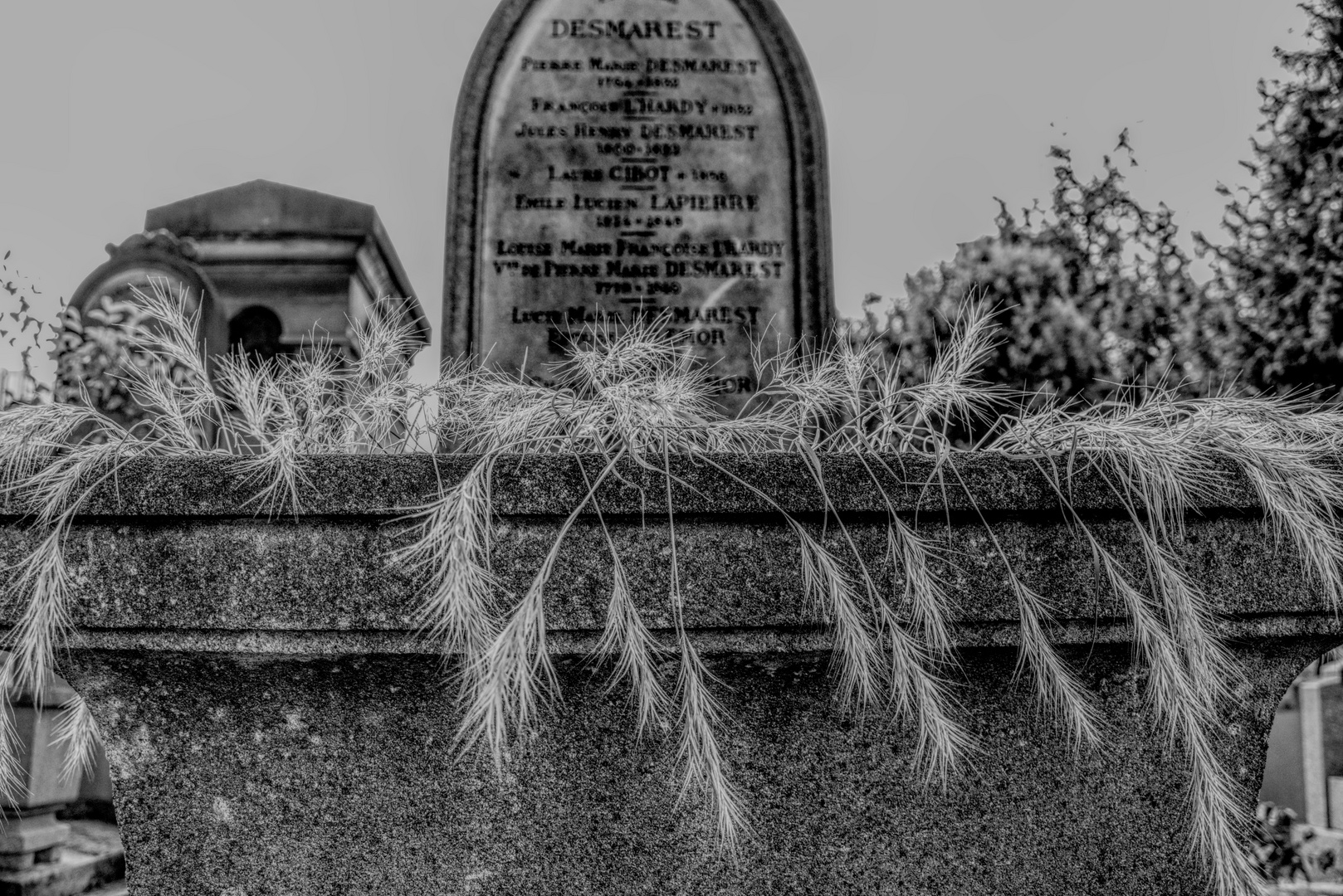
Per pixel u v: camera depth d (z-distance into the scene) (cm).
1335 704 587
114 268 527
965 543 155
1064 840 160
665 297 423
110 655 155
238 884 156
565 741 157
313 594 149
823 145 434
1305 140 759
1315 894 423
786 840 158
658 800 157
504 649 142
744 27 440
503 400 195
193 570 150
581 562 150
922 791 159
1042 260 646
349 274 695
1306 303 740
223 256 695
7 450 158
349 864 156
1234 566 160
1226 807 160
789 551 152
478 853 156
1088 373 610
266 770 157
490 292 421
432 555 148
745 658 156
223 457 152
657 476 151
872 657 152
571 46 437
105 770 538
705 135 434
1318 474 164
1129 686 163
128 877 157
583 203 428
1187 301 755
